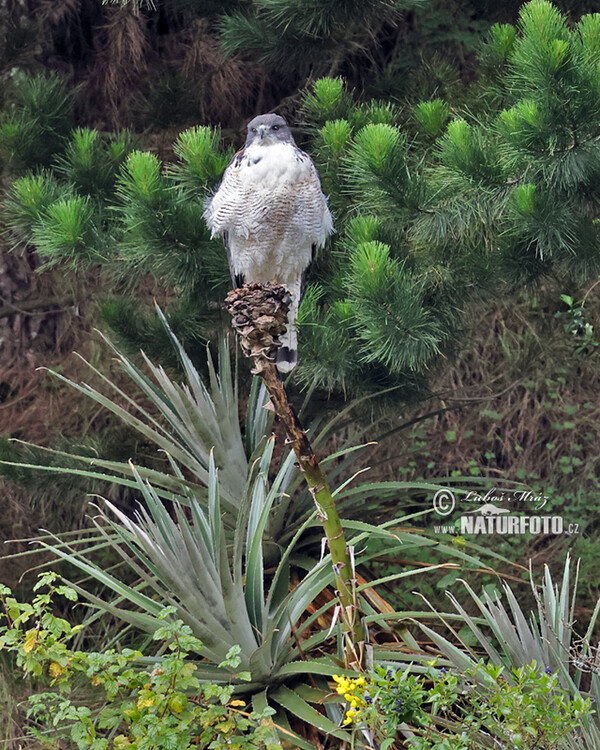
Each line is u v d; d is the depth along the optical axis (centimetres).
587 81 638
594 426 1223
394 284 711
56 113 1017
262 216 835
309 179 838
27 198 883
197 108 1180
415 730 610
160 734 578
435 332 793
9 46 1130
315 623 827
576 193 740
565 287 1226
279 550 857
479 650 925
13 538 1109
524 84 708
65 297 1200
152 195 812
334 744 738
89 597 695
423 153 862
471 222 817
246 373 1088
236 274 885
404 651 747
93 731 598
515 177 706
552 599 735
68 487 998
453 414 1239
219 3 1045
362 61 1173
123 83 1211
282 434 1113
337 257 905
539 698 555
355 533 908
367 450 1200
